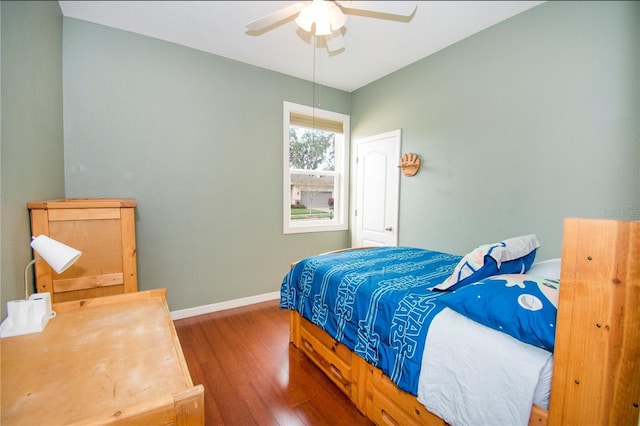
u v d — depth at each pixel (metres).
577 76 1.94
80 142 2.31
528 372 0.87
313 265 2.06
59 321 1.17
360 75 3.44
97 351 0.96
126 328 1.12
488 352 0.97
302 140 3.71
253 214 3.22
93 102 2.36
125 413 0.68
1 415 0.68
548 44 2.07
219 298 3.05
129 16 2.28
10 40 1.33
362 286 1.57
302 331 2.17
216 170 2.97
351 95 3.97
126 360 0.92
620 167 1.78
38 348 0.97
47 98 1.88
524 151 2.22
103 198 2.38
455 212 2.73
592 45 1.87
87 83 2.33
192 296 2.89
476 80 2.53
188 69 2.77
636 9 1.71
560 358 0.80
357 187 3.91
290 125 3.51
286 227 3.47
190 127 2.81
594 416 0.74
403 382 1.20
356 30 2.48
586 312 0.75
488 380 0.95
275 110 3.32
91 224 1.74
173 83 2.71
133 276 1.87
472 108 2.56
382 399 1.42
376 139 3.58
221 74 2.96
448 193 2.79
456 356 1.04
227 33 2.54
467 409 0.98
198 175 2.87
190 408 0.74
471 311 1.07
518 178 2.26
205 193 2.92
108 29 2.40
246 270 3.21
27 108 1.53
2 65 1.25
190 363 2.07
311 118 3.66
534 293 1.02
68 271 1.69
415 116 3.10
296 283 2.17
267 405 1.65
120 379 0.82
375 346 1.36
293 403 1.67
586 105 1.90
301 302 2.04
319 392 1.76
